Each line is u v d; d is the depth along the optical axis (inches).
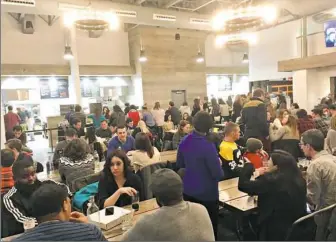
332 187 84.0
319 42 358.9
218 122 358.6
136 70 470.0
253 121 170.4
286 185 78.1
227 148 115.7
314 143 88.4
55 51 415.2
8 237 72.8
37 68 389.7
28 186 82.7
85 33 440.1
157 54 473.1
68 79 428.1
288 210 77.7
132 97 482.9
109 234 71.6
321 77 368.5
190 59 512.1
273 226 79.3
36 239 48.3
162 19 333.4
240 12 244.7
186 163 91.3
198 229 54.9
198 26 359.9
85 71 424.5
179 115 320.8
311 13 327.6
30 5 259.4
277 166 81.8
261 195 81.7
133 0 382.3
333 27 331.9
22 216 80.1
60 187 55.8
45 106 414.9
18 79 392.5
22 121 393.7
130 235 54.6
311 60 347.9
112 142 156.8
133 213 82.7
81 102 425.4
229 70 570.3
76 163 120.3
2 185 95.5
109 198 88.2
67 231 50.1
